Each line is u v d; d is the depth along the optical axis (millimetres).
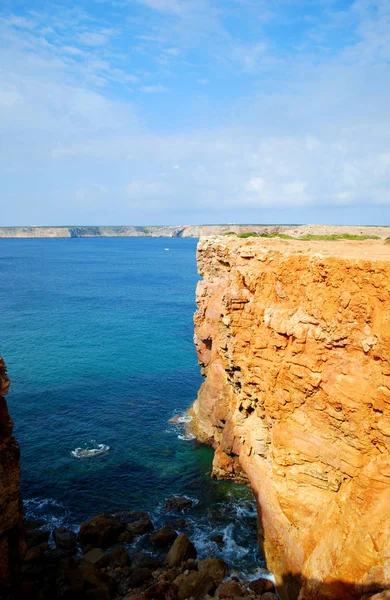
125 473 36219
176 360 63281
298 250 26922
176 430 43531
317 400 21594
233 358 28422
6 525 18219
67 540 27734
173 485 35094
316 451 21625
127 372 57969
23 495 32875
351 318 20078
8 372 55906
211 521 31078
